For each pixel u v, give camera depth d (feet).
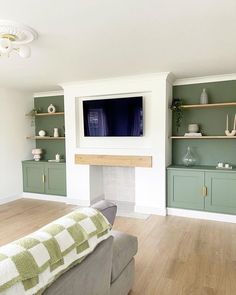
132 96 13.78
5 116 15.90
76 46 8.51
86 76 12.91
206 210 12.42
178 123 14.01
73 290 3.94
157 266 8.14
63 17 6.43
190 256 8.77
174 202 13.05
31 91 17.21
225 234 10.59
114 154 14.02
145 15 6.39
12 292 2.93
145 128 13.70
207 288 6.98
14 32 6.94
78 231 4.33
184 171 12.71
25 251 3.39
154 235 10.55
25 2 5.68
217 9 6.12
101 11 6.15
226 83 12.99
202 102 12.88
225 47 8.77
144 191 13.48
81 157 14.89
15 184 16.66
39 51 8.96
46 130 17.81
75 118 15.01
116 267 5.74
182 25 6.99
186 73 12.48
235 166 13.09
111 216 6.12
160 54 9.48
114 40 8.03
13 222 12.34
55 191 16.14
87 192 15.02
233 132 12.50
